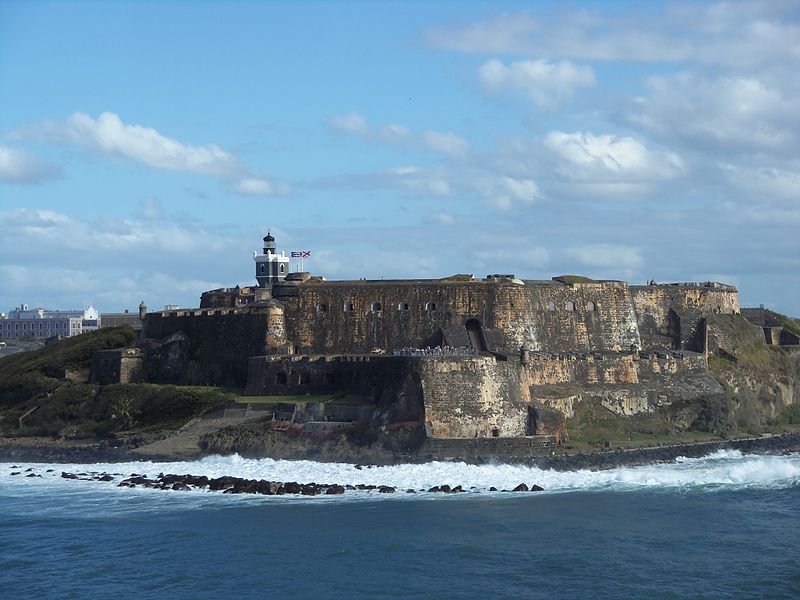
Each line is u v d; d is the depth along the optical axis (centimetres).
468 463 15888
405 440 16100
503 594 10438
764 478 15550
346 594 10462
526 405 17162
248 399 18138
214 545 12106
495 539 12169
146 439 17625
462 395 16400
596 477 15488
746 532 12544
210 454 17062
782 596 10400
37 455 18112
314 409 17288
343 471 15675
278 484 14700
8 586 10962
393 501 13975
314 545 11988
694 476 15588
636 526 12762
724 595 10425
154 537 12488
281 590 10619
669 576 10956
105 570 11369
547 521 12950
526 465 15912
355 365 17962
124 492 15000
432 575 10969
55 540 12494
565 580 10819
